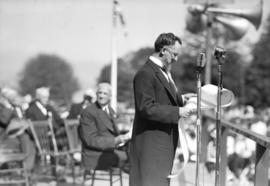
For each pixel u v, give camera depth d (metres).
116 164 5.97
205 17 11.40
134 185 4.39
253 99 39.25
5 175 7.85
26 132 7.13
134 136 4.41
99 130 6.05
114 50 9.28
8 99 7.82
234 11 10.75
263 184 4.43
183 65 36.94
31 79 59.53
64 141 7.80
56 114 8.49
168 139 4.32
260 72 39.41
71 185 7.45
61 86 58.66
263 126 8.71
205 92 4.65
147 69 4.27
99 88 6.18
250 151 7.18
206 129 8.07
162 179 4.29
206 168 7.25
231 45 37.88
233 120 11.64
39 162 7.97
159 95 4.24
